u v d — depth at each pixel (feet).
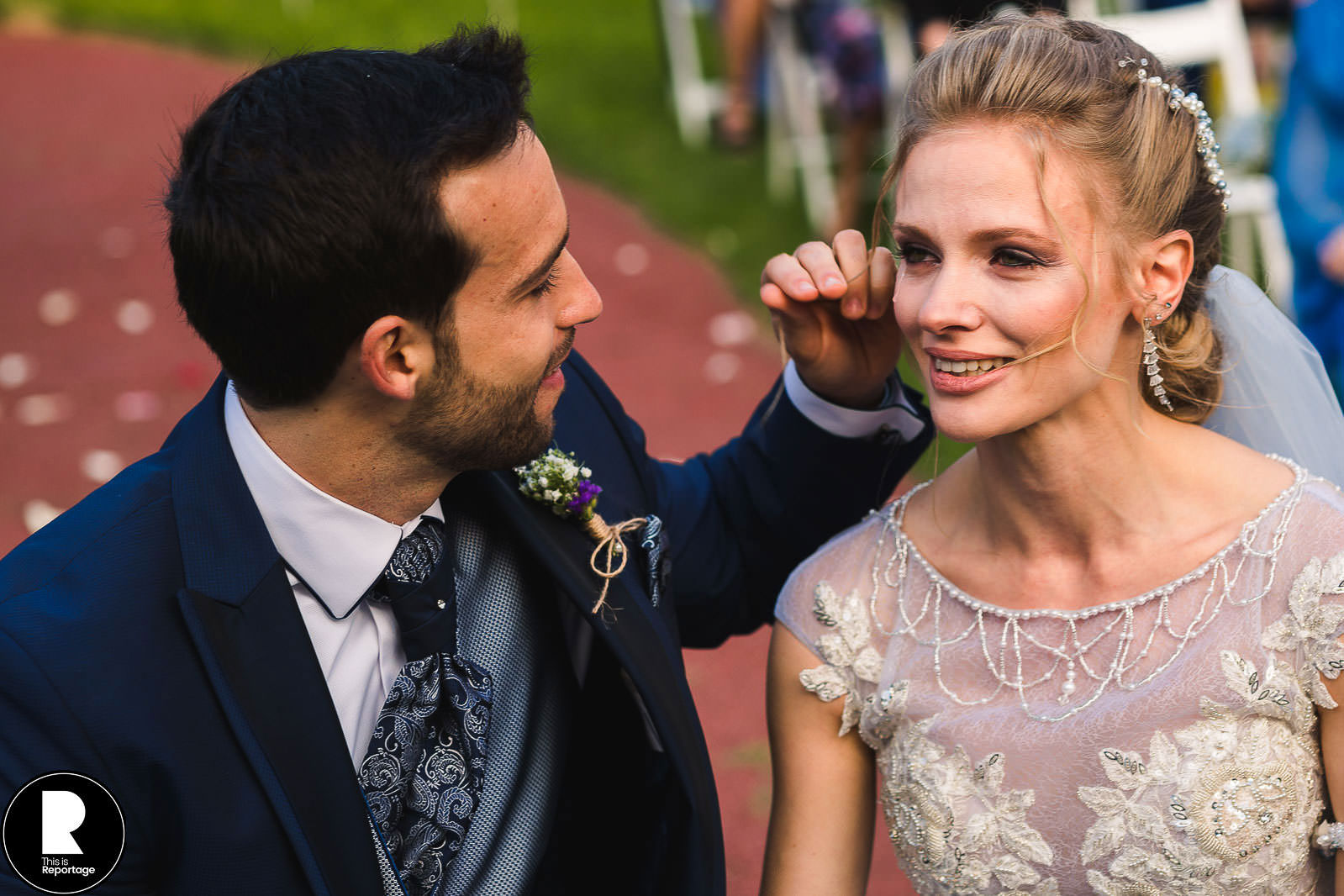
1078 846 5.15
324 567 5.31
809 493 6.51
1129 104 4.81
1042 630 5.29
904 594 5.62
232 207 4.78
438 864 5.38
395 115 4.81
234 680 4.92
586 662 6.11
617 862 6.10
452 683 5.45
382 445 5.16
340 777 4.99
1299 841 5.00
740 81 25.57
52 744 4.69
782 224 22.79
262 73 4.99
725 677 12.58
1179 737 5.02
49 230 22.53
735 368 18.51
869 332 6.10
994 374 4.87
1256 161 16.58
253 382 5.04
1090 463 5.12
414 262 4.81
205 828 4.79
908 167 4.96
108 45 31.14
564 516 5.87
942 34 17.11
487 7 33.71
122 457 15.89
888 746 5.62
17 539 13.98
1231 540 5.12
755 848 10.28
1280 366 6.00
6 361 18.48
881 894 10.02
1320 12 11.93
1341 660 4.79
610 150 26.17
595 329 19.77
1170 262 4.99
